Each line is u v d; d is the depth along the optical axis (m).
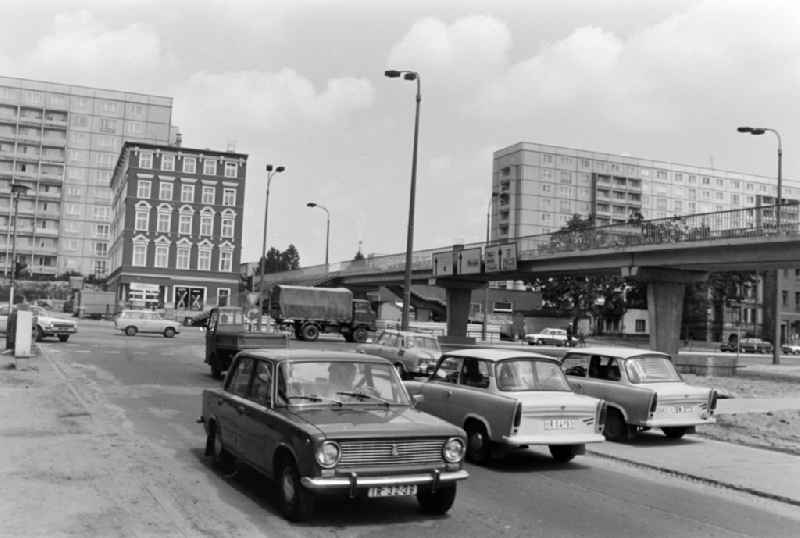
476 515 7.17
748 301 97.00
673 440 12.71
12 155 123.38
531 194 125.62
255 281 90.44
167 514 6.57
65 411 12.55
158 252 77.44
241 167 80.31
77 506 6.68
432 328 57.09
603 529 6.91
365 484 6.24
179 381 19.09
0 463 8.26
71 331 33.69
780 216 30.80
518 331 75.31
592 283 76.75
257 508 6.98
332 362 7.66
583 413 9.95
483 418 9.94
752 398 21.06
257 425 7.32
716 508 8.01
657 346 38.28
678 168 136.38
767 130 35.88
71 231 126.19
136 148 77.06
